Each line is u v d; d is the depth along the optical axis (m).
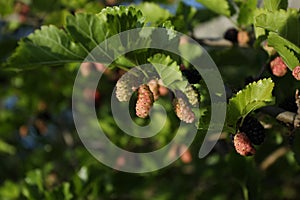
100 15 0.57
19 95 1.38
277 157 0.91
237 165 0.79
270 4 0.65
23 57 0.58
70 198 0.90
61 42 0.58
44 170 1.28
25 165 1.42
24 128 1.43
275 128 0.78
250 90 0.55
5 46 1.19
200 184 1.03
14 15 1.15
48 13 1.12
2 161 1.65
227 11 0.78
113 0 0.87
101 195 0.95
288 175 0.97
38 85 1.35
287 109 0.61
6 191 1.14
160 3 0.98
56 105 1.38
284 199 1.01
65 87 1.35
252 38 0.78
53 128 1.50
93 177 0.93
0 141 1.47
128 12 0.57
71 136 1.41
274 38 0.60
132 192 1.01
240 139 0.57
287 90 0.67
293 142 0.68
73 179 0.91
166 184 1.06
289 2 0.71
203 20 0.89
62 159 1.41
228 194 0.98
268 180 0.97
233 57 0.82
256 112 0.61
